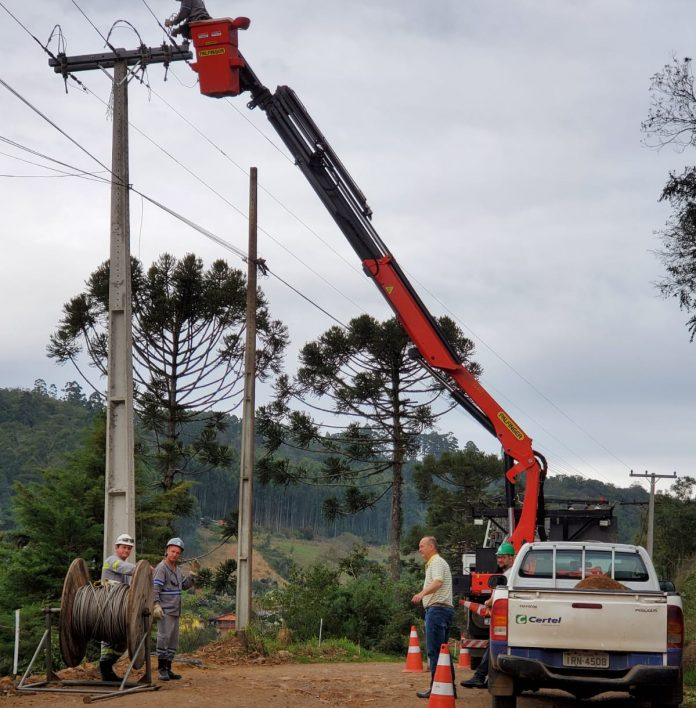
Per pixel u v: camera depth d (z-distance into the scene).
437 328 18.80
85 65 16.14
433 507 62.31
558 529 20.19
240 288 39.50
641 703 11.84
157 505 36.91
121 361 15.27
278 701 11.09
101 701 10.73
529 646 9.96
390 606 31.16
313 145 18.45
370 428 42.16
